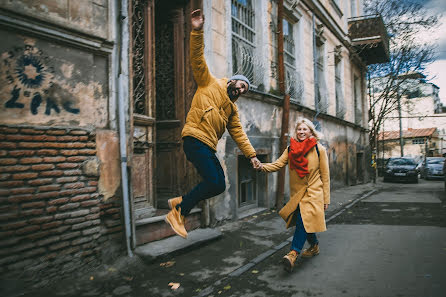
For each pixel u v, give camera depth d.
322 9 11.21
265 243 4.50
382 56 16.88
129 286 2.99
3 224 2.66
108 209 3.51
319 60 11.82
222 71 5.85
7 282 2.67
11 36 2.80
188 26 5.20
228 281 3.14
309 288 2.96
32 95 2.94
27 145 2.86
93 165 3.37
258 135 6.93
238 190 6.61
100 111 3.54
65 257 3.08
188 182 5.10
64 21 3.17
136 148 4.34
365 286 2.98
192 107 2.87
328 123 12.10
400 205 8.34
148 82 4.62
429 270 3.37
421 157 40.28
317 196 3.45
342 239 4.80
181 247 3.96
